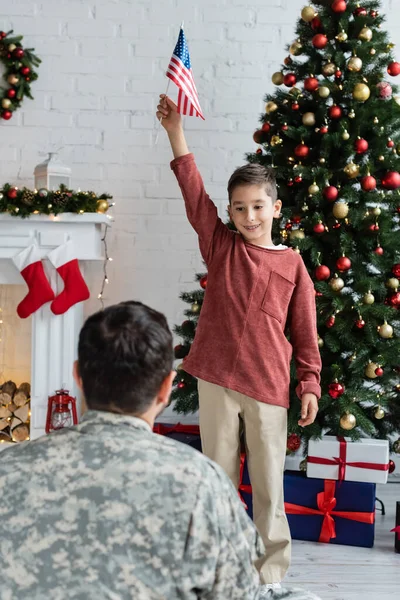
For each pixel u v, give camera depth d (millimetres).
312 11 2592
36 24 3225
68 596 747
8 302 3324
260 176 1900
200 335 1936
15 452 814
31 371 3051
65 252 2965
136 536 757
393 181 2506
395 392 2676
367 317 2490
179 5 3236
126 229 3279
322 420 2576
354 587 2023
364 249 2584
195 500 769
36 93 3250
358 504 2355
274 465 1888
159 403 912
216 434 1889
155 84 3258
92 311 3293
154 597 754
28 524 766
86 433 814
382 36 2652
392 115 2562
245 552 795
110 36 3240
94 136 3264
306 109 2639
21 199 2902
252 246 1929
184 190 1951
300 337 1960
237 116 3264
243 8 3244
